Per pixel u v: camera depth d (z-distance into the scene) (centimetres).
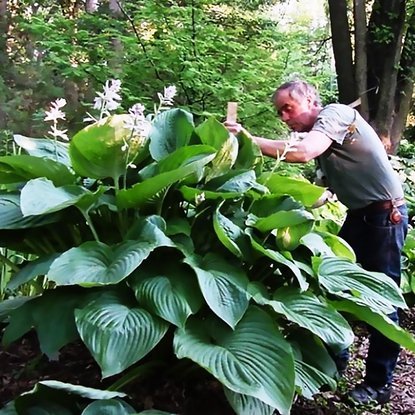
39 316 199
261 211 238
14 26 667
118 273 185
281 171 471
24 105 593
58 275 184
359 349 341
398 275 272
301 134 256
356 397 262
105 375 173
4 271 285
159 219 212
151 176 219
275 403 178
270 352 192
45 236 232
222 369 183
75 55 541
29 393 163
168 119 237
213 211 222
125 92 502
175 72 516
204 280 196
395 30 682
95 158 210
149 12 527
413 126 948
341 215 430
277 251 225
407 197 550
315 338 235
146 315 190
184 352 184
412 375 314
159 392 220
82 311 188
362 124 263
